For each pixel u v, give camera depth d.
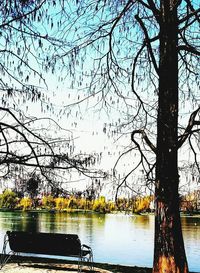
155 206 6.36
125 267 9.42
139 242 33.50
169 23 6.58
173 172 6.31
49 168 6.04
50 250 8.94
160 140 6.45
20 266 9.05
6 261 9.33
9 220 69.31
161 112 6.51
